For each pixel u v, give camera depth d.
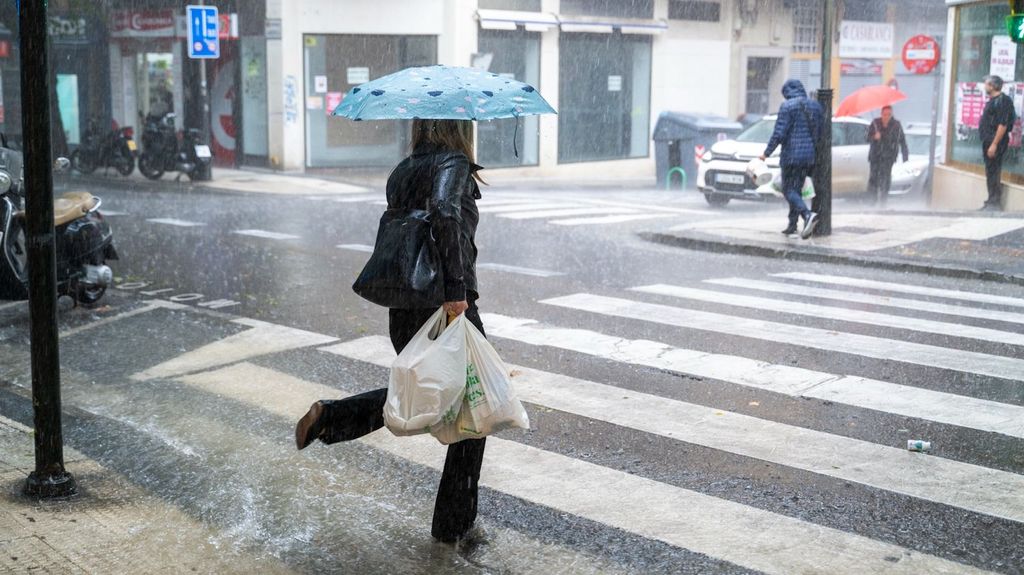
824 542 4.52
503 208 18.45
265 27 24.58
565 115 28.03
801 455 5.62
